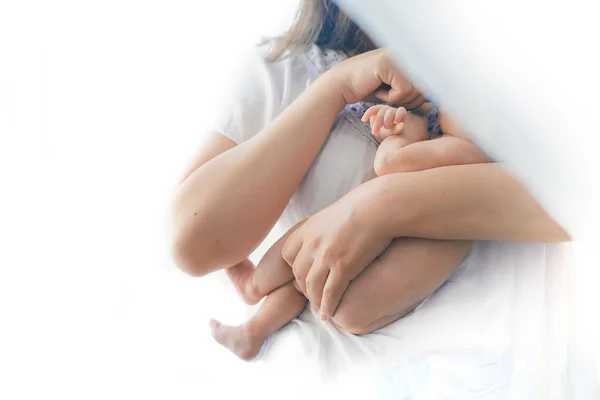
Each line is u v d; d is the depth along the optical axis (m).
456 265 0.68
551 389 0.64
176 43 0.72
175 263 0.73
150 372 0.72
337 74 0.75
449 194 0.64
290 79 0.82
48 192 0.67
